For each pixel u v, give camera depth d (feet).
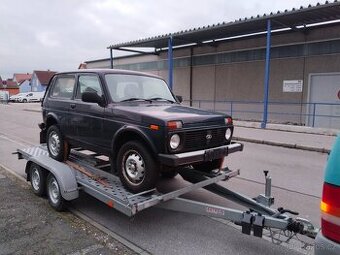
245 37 64.34
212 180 15.98
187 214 16.39
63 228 14.75
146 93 18.70
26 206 17.29
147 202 13.25
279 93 60.80
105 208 17.07
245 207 14.71
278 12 45.88
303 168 26.73
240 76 66.90
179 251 12.93
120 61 95.35
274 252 12.80
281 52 59.72
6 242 13.39
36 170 18.62
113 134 16.07
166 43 71.05
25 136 44.11
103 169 18.26
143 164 14.43
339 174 7.30
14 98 174.40
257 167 26.89
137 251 12.86
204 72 74.08
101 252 12.72
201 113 15.99
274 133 46.06
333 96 54.03
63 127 19.57
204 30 56.65
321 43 54.44
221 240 13.83
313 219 15.93
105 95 16.85
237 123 57.31
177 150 14.14
